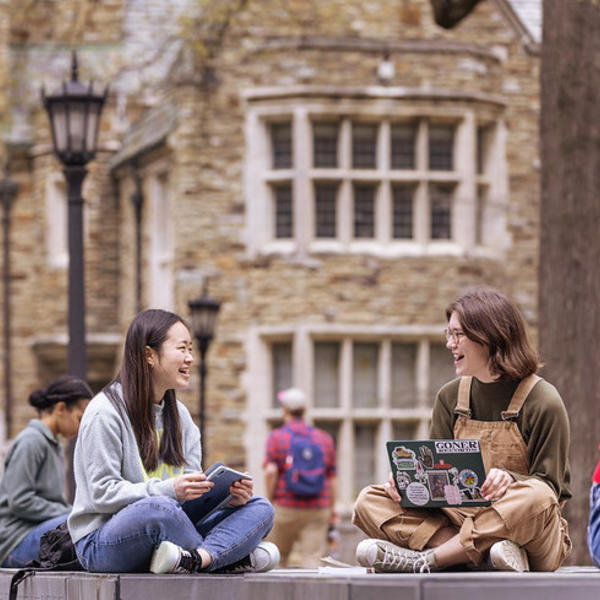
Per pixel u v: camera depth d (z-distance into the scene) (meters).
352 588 5.22
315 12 21.58
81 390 9.73
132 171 23.64
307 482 15.79
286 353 21.62
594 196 12.19
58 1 25.03
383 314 21.31
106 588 6.47
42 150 24.83
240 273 21.55
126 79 24.39
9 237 25.16
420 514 6.81
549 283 12.26
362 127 21.50
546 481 6.73
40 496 9.59
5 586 7.70
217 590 6.43
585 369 12.03
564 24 12.28
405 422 21.47
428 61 21.52
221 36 21.66
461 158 21.53
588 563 11.41
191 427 7.41
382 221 21.41
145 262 23.45
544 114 12.43
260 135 21.59
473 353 6.90
